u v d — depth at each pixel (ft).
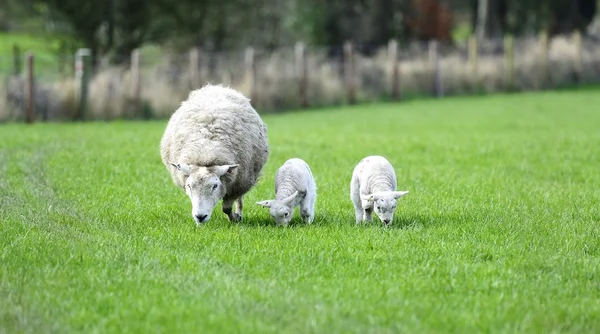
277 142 152.97
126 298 57.41
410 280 62.44
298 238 74.59
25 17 274.16
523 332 52.24
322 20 332.80
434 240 75.00
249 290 59.26
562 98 272.92
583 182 111.55
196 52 223.10
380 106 250.98
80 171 113.60
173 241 74.33
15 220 81.71
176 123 85.30
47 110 205.05
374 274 64.54
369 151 140.97
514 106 245.45
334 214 88.89
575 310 56.18
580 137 163.02
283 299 57.36
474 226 80.79
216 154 80.53
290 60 264.11
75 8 267.59
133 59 212.02
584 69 330.34
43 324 52.85
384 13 344.08
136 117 211.41
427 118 211.61
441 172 117.80
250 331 51.26
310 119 212.43
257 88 236.43
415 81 284.41
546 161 129.90
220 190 79.15
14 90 204.33
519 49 322.34
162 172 113.70
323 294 58.80
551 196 98.53
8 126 185.57
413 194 99.30
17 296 57.77
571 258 69.15
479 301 57.72
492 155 136.77
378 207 78.89
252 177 86.28
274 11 326.24
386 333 51.49
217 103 85.76
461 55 318.04
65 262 65.92
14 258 67.05
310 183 85.15
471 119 207.51
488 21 372.99
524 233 78.23
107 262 66.39
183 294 58.29
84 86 206.49
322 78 256.32
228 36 311.68
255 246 72.02
